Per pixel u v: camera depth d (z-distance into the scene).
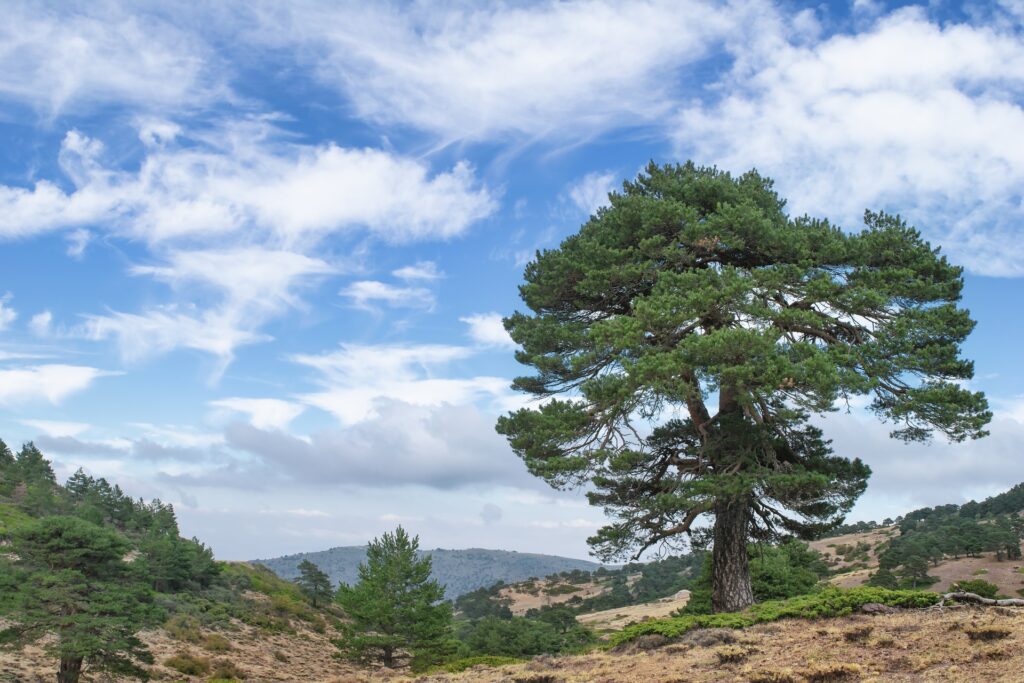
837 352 19.77
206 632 44.97
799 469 20.20
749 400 19.09
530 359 23.25
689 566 144.12
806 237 21.66
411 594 40.66
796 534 23.19
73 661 25.83
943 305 20.47
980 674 10.28
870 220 22.73
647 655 14.86
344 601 41.94
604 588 153.00
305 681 36.25
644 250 21.88
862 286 20.67
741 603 20.23
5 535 34.97
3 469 75.81
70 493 76.50
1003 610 14.66
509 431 22.52
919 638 12.95
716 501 19.88
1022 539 115.94
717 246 22.02
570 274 23.17
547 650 41.31
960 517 157.38
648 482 22.62
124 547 28.77
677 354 19.02
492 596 157.00
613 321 20.42
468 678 15.66
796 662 12.30
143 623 27.58
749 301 20.02
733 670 12.37
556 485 21.16
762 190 24.23
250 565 78.25
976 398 19.41
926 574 94.69
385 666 40.84
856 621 15.16
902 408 19.95
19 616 24.83
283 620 57.44
